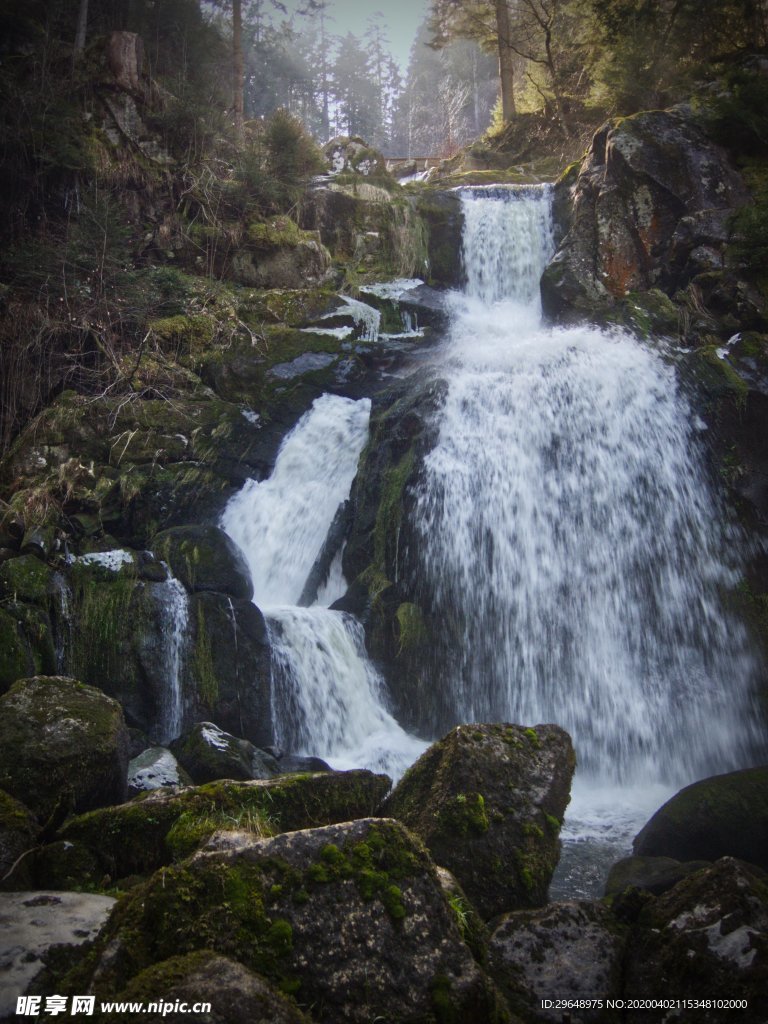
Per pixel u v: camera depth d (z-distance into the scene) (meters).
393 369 12.50
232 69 21.80
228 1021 2.52
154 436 10.95
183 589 8.30
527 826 4.84
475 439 10.44
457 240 16.00
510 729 5.36
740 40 16.70
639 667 9.35
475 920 3.79
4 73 13.12
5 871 4.32
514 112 24.62
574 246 13.82
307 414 11.62
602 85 18.16
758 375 10.09
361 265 15.59
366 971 2.92
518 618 9.73
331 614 9.13
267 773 6.95
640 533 9.87
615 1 17.17
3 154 12.59
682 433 10.06
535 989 3.63
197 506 10.45
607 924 3.94
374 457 10.73
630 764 9.01
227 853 3.18
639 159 13.51
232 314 12.73
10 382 11.07
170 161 14.29
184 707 7.90
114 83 13.96
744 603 9.12
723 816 5.98
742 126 13.47
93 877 4.60
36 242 12.16
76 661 7.80
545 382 10.85
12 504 9.52
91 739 5.52
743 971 3.40
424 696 9.20
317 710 8.52
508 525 10.09
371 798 5.25
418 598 9.63
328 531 10.74
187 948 2.93
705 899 3.79
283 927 2.97
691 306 12.03
